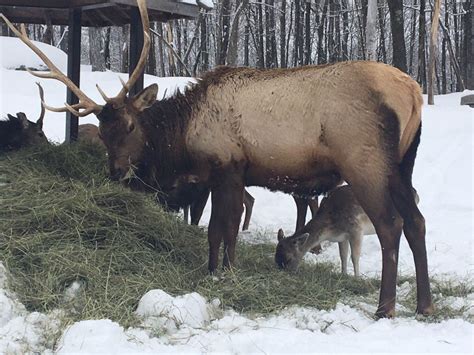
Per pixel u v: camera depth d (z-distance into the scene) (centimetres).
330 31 3722
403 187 538
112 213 617
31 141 838
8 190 633
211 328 486
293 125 564
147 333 468
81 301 510
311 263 747
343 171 547
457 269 721
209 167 612
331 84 551
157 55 4222
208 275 588
